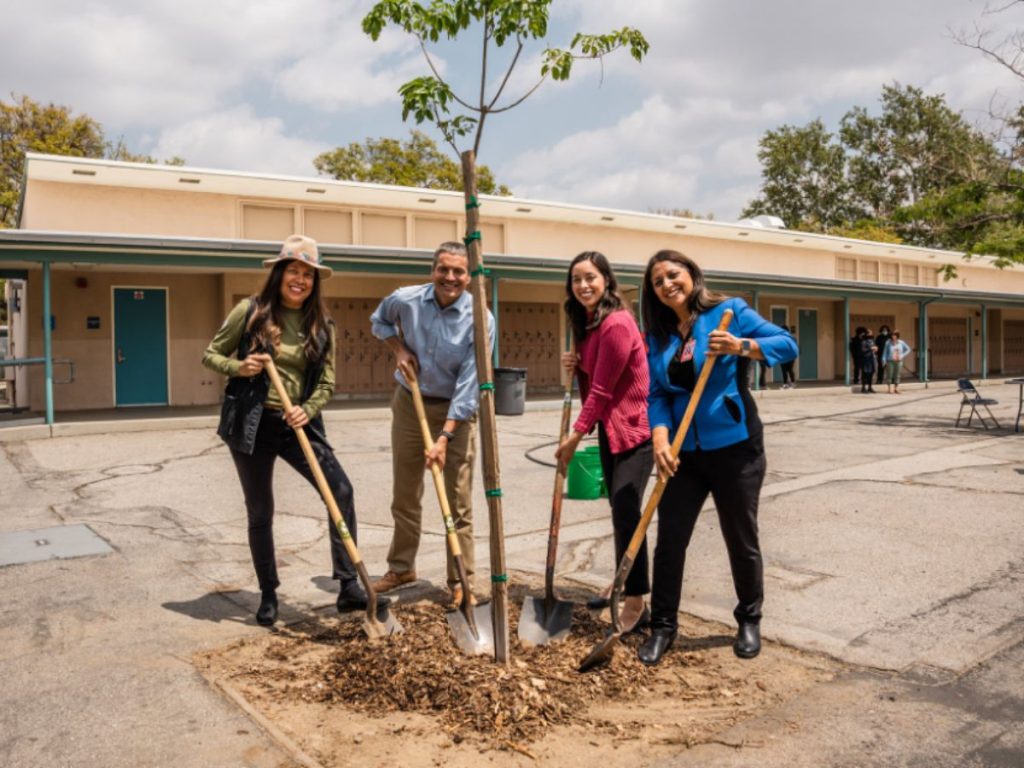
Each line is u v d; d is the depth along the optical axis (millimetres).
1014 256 14383
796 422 13758
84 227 14922
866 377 20703
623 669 3289
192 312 16094
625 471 3670
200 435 11609
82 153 27719
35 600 4348
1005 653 3494
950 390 21344
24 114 27109
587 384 3934
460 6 3293
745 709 2992
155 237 12180
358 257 14227
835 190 45688
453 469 4148
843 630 3783
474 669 3143
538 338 20234
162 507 6930
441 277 3955
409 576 4402
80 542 5672
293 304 3887
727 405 3393
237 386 3805
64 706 3010
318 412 3941
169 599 4375
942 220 15000
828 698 3078
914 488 7191
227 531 6059
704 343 3391
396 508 4320
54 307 14992
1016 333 32125
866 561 4922
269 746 2705
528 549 5418
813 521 5980
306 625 3938
